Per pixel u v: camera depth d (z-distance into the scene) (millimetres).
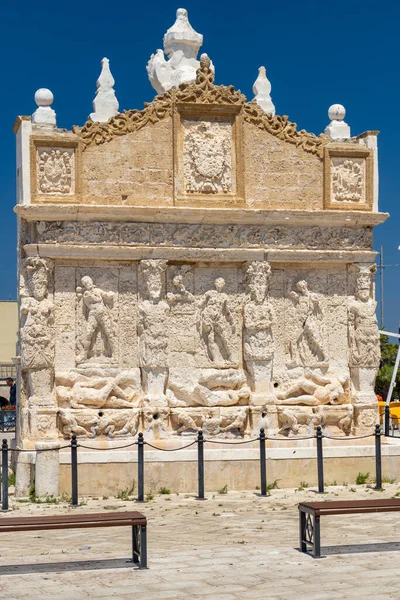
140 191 21562
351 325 22656
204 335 21938
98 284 21438
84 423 20859
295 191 22391
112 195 21406
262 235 22078
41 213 20766
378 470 21016
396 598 11242
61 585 12148
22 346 20906
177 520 17609
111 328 21375
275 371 22266
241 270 22219
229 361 22078
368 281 22688
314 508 13688
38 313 20750
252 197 22141
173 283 21719
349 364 22703
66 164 21188
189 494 20734
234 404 21859
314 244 22391
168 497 20375
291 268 22531
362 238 22703
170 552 14234
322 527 16578
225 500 19922
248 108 22156
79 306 21281
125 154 21516
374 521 17266
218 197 21969
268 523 17000
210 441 20766
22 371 21281
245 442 20844
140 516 13273
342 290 22797
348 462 21891
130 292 21609
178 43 23672
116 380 21234
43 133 21094
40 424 20594
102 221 21219
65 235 21031
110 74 22359
